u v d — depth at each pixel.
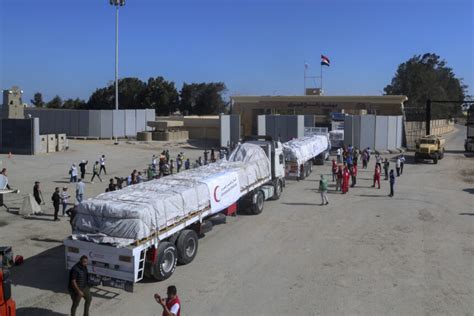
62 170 35.44
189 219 14.77
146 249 12.62
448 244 16.98
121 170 36.34
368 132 51.12
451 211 22.56
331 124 56.31
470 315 11.18
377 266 14.62
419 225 19.81
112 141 60.62
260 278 13.62
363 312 11.36
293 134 52.22
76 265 10.71
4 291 9.17
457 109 133.88
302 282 13.31
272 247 16.64
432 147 41.91
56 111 64.62
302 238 17.80
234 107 66.12
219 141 59.41
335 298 12.20
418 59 114.75
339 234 18.38
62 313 11.34
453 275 13.83
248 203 21.36
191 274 13.95
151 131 64.31
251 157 21.84
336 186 28.27
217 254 15.83
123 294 12.53
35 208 21.52
